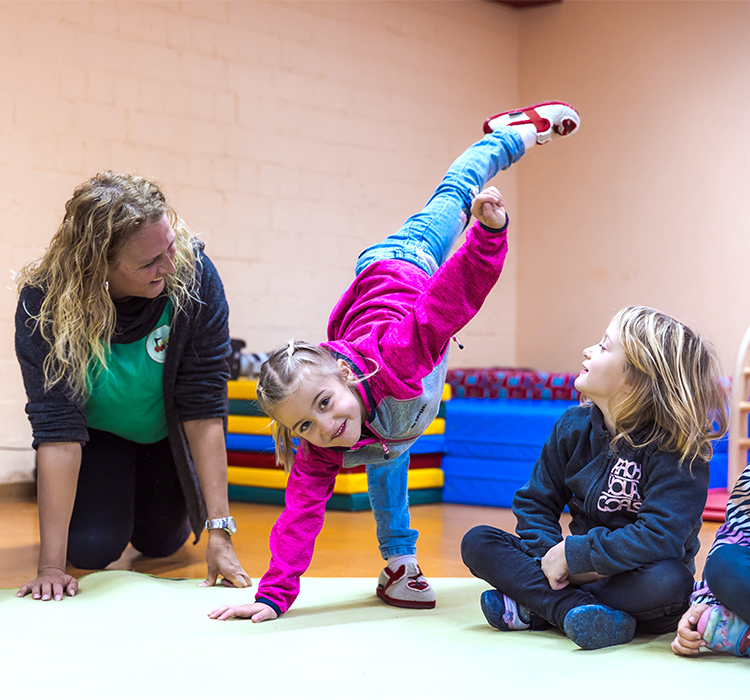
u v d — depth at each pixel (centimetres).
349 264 506
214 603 187
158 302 209
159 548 250
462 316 163
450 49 551
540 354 579
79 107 410
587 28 554
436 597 194
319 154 492
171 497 242
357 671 136
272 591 175
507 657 144
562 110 242
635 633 162
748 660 143
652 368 154
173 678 133
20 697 124
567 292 566
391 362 165
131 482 237
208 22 450
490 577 164
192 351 214
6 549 262
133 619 171
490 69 572
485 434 374
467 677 133
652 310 163
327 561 246
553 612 156
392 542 192
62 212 405
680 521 150
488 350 576
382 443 172
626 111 538
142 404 221
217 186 454
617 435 159
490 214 154
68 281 192
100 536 226
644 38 529
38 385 201
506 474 367
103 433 233
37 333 200
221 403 219
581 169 559
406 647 151
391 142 523
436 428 383
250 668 138
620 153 541
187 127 444
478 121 566
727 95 496
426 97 540
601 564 150
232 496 378
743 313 489
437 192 217
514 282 590
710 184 503
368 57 513
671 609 152
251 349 465
